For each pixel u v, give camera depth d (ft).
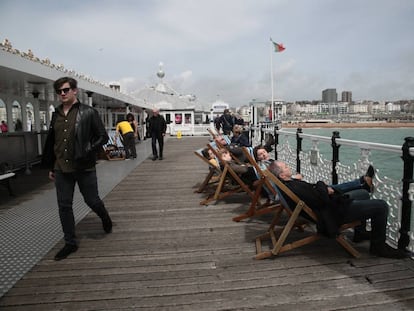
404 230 10.86
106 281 9.61
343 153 49.67
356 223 10.93
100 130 11.59
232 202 18.08
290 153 23.16
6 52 18.04
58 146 11.19
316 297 8.52
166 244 12.29
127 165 33.22
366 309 7.97
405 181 10.59
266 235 12.32
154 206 17.61
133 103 56.18
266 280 9.44
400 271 9.70
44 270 10.37
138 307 8.30
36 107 35.86
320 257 10.79
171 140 74.49
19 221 15.39
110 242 12.59
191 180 24.75
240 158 19.76
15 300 8.72
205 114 125.59
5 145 27.17
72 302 8.59
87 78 32.12
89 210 16.96
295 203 11.13
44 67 22.76
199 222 14.79
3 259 11.21
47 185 23.73
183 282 9.46
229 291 8.92
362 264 10.19
